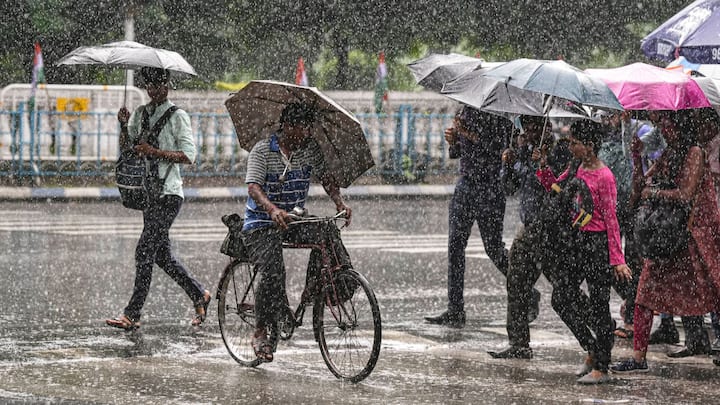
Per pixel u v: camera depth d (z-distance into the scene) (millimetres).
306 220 19172
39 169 60281
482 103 23141
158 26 74000
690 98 20812
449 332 24734
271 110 20234
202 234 42469
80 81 74812
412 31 77812
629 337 24375
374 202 59125
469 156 25078
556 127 54281
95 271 32281
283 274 19703
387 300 28953
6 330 23594
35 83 60250
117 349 21812
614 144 24141
